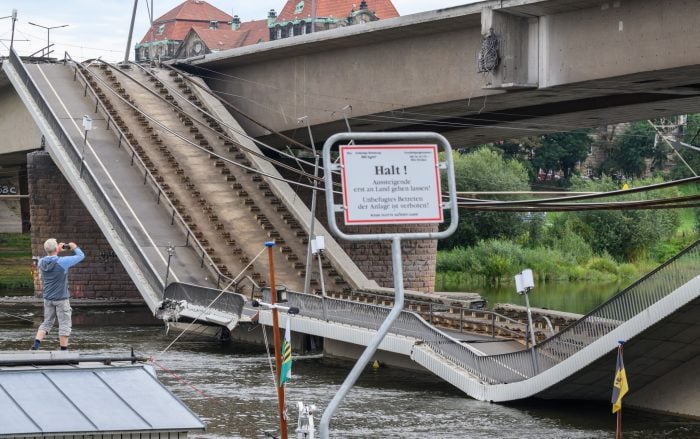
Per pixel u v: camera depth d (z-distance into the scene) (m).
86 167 73.38
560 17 58.31
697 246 37.81
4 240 118.88
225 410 43.00
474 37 64.88
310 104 77.38
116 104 84.25
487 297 96.56
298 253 71.94
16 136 91.69
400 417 41.59
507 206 52.06
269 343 60.66
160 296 65.56
